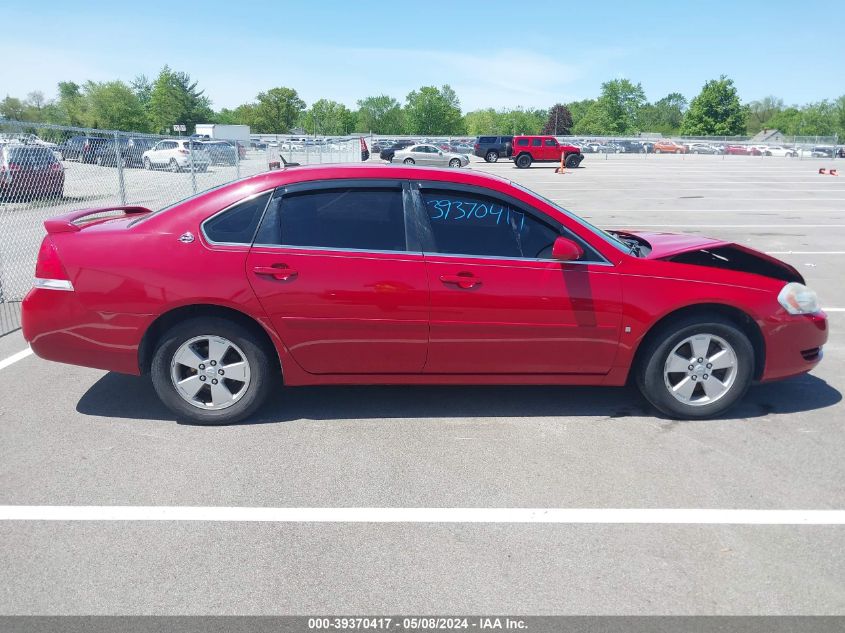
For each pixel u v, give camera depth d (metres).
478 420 4.41
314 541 3.06
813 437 4.21
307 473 3.68
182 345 4.15
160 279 4.05
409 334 4.15
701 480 3.64
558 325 4.18
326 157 36.78
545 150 40.31
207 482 3.58
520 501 3.41
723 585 2.78
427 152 38.50
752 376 4.41
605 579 2.81
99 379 5.15
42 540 3.05
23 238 9.48
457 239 4.19
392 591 2.73
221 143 14.70
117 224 4.47
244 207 4.16
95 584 2.75
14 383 5.04
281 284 4.05
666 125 148.12
